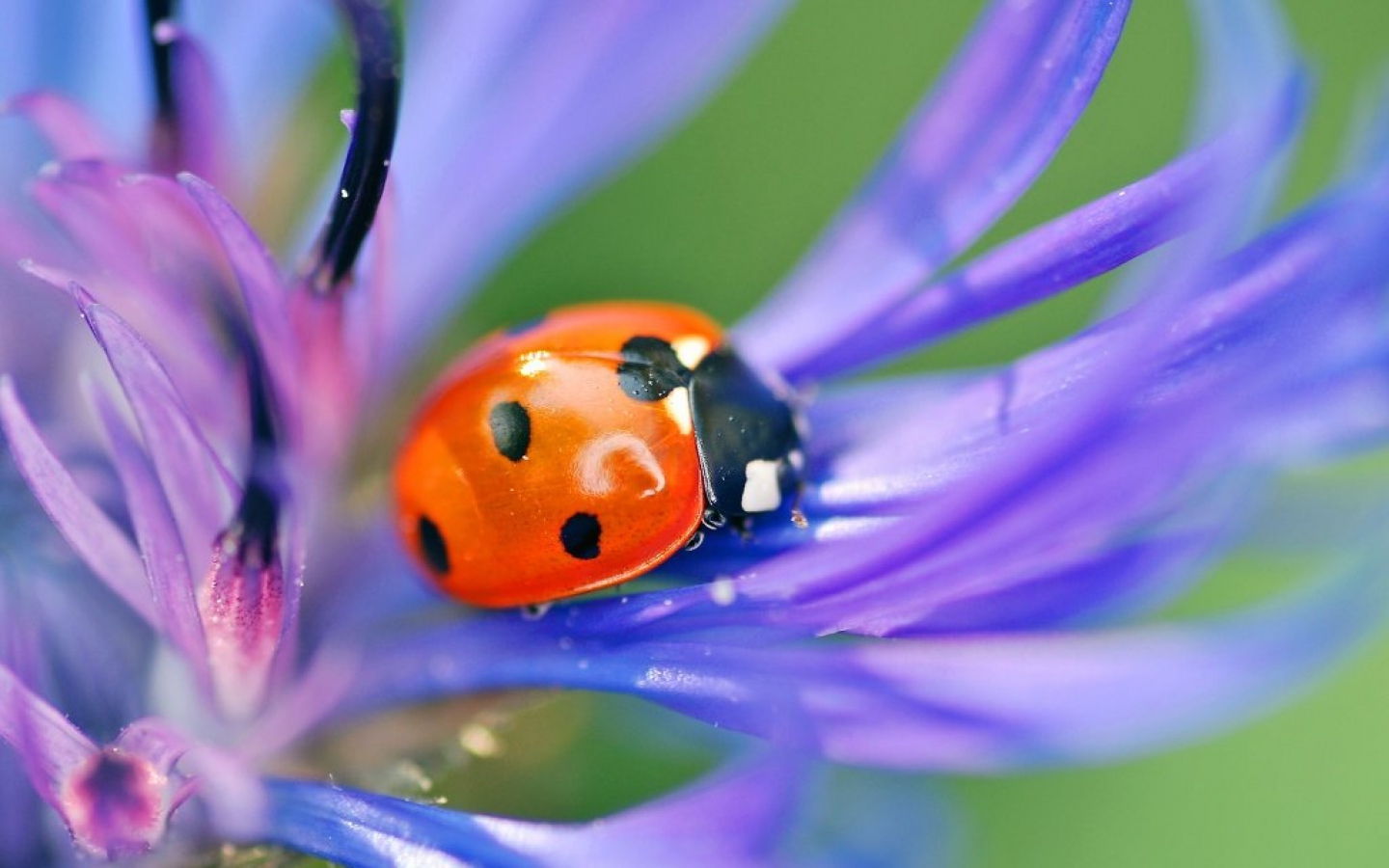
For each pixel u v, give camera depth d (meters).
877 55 0.10
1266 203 0.07
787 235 0.10
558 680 0.07
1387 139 0.07
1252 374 0.07
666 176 0.10
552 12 0.09
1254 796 0.09
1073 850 0.09
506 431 0.07
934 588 0.07
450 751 0.08
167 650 0.08
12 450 0.07
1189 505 0.07
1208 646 0.07
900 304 0.08
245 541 0.07
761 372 0.08
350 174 0.08
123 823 0.07
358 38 0.08
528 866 0.07
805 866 0.07
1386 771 0.09
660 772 0.09
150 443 0.07
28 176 0.08
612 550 0.07
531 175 0.09
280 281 0.07
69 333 0.08
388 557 0.08
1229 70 0.07
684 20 0.09
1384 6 0.10
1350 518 0.07
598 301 0.09
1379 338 0.07
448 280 0.09
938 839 0.08
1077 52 0.07
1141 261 0.08
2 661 0.08
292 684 0.08
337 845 0.07
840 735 0.07
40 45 0.09
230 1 0.09
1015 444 0.07
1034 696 0.07
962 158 0.08
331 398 0.08
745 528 0.07
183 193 0.08
